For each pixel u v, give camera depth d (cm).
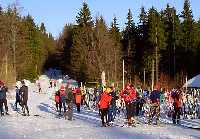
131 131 1886
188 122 2341
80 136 1706
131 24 9512
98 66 7156
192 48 8294
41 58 11781
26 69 8794
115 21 9344
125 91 2172
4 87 2720
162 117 2633
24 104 2683
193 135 1758
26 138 1650
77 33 8188
